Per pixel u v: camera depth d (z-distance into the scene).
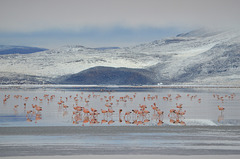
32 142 41.19
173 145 40.16
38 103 99.25
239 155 36.19
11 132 46.66
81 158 35.00
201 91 178.62
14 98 121.00
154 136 44.69
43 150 37.78
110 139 43.00
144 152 37.19
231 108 81.94
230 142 41.62
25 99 112.19
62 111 74.88
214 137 44.12
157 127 50.91
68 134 45.66
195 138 43.56
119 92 170.75
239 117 63.16
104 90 191.75
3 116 64.94
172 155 36.16
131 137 44.12
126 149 38.38
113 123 55.16
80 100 114.69
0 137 43.62
